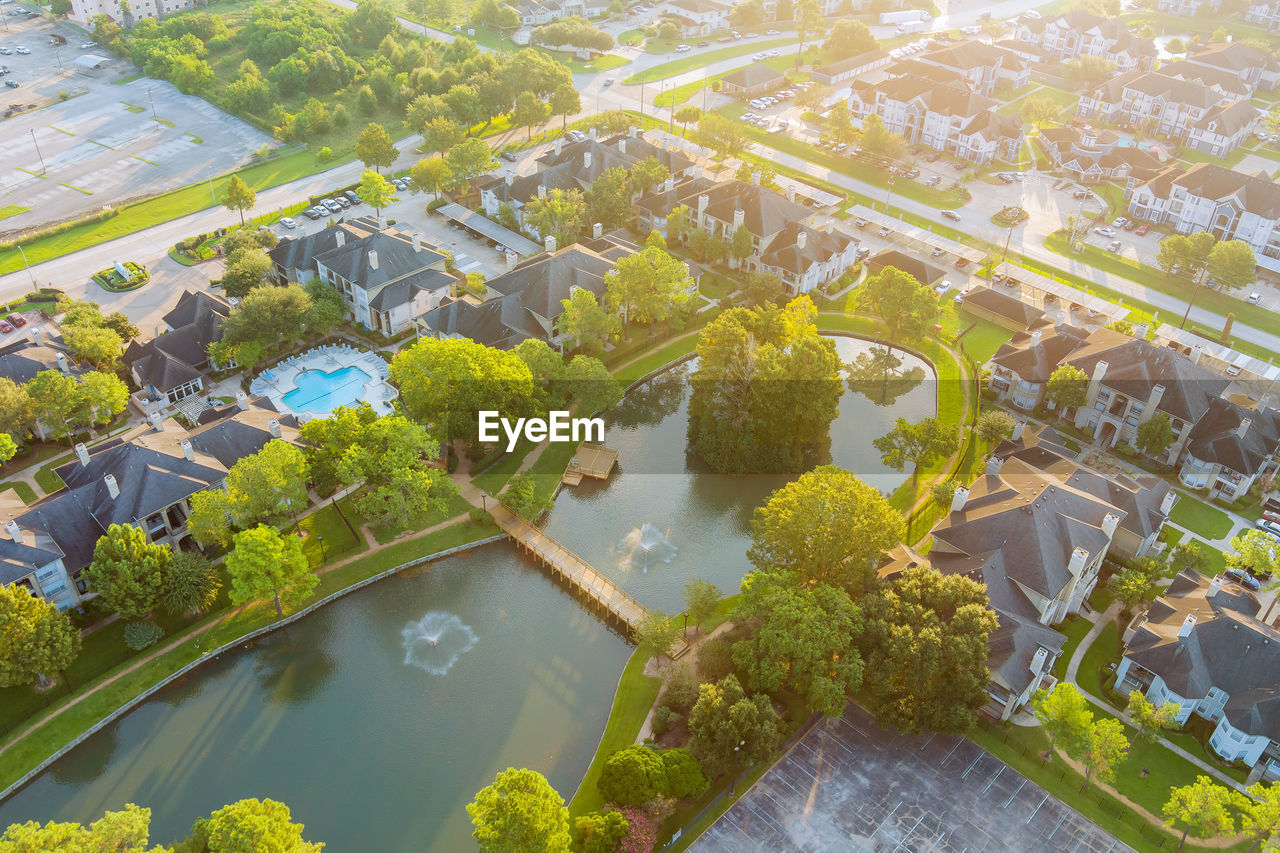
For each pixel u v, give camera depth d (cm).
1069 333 17162
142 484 12950
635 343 17988
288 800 10444
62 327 16388
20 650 10750
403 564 13262
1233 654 11069
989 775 10531
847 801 10225
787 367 14850
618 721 11206
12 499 13038
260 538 11675
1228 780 10531
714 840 9819
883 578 11756
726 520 14462
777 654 10756
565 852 8894
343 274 18075
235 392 16412
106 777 10650
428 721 11312
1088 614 12644
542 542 13612
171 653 11881
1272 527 14088
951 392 17012
